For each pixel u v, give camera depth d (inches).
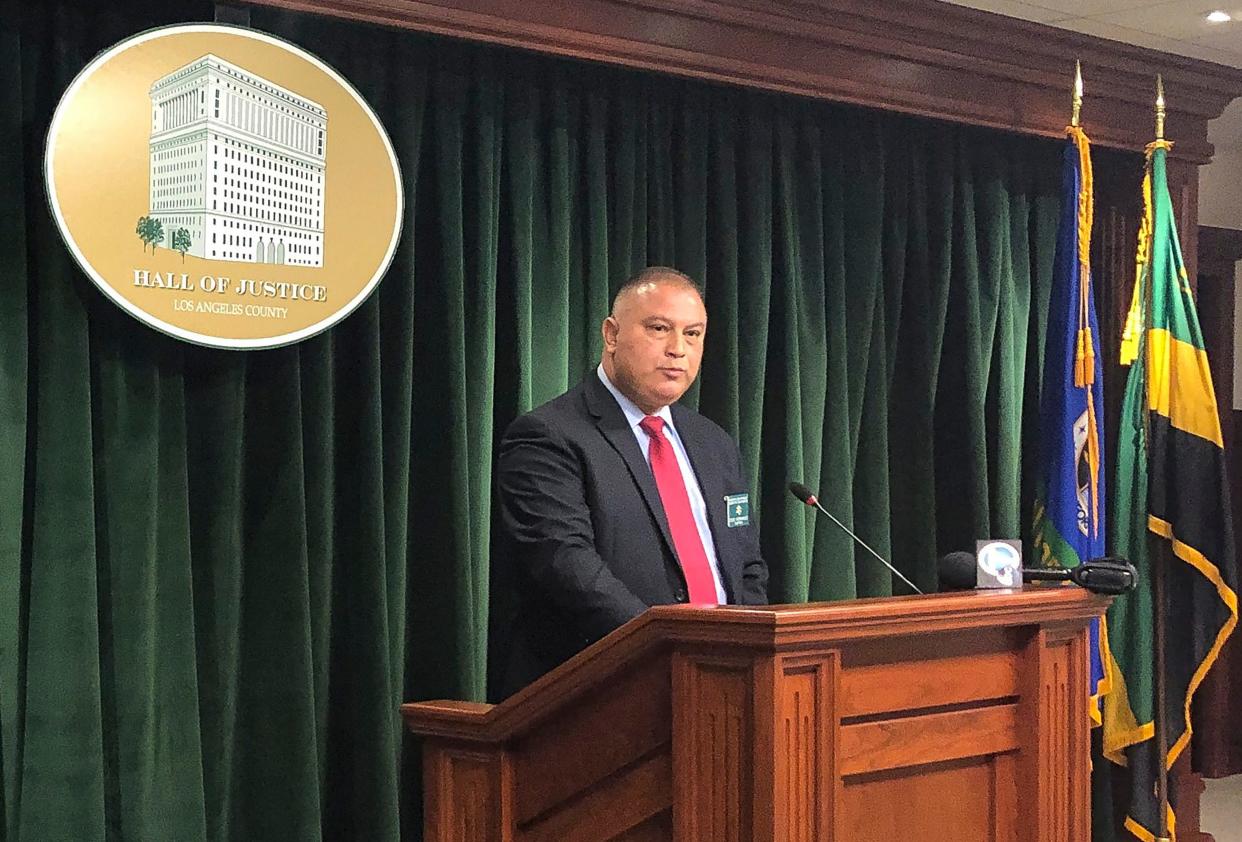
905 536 156.3
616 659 72.9
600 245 132.2
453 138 123.3
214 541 109.0
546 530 92.8
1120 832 164.6
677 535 98.4
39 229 103.0
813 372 146.8
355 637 115.6
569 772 81.2
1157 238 156.9
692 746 67.9
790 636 63.5
